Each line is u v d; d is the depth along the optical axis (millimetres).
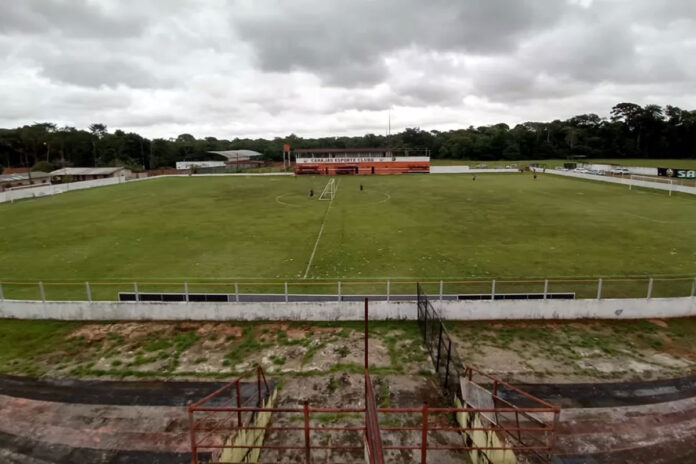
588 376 12953
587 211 38969
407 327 16234
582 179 68000
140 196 53250
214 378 13102
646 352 14367
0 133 114500
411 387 12484
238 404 9648
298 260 24625
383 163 83875
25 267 23969
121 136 128000
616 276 21406
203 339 15484
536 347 14688
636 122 134000
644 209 39719
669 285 20312
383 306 16656
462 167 86062
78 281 21562
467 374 12352
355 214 38750
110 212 41281
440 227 32781
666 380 12727
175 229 33219
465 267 23031
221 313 16812
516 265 23266
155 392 12391
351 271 22578
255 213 40031
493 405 10227
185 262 24578
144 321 16891
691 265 22953
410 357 14094
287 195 52969
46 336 15742
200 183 69688
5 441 10406
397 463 9461
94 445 10258
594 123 149375
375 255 25375
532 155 139500
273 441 10266
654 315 16812
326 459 9617
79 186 61625
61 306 16969
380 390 12344
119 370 13562
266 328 16250
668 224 33000
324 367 13633
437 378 12906
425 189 57438
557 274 21797
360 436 10367
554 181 66188
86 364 13914
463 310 16625
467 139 142875
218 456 8742
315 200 48219
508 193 52188
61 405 11812
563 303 16594
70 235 31469
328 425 10820
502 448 8281
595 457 9586
